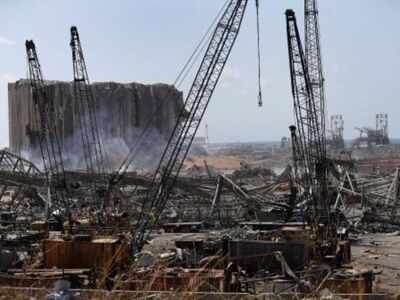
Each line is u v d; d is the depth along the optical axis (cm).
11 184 15662
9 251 6319
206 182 19025
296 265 7319
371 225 14000
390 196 16862
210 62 9738
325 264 7256
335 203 13950
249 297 2228
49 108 17488
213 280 4200
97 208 14088
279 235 8212
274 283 5612
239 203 15638
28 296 1833
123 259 5947
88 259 6238
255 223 11069
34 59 13188
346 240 9844
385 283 6962
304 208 12338
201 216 14662
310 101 10794
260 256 7312
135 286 2016
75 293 1808
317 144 11131
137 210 14162
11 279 4188
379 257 9606
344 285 5519
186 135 10050
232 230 10506
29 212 15088
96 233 8912
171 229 12388
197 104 9862
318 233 9475
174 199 16650
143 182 16050
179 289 1930
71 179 16538
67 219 12400
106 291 1822
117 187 15538
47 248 6331
